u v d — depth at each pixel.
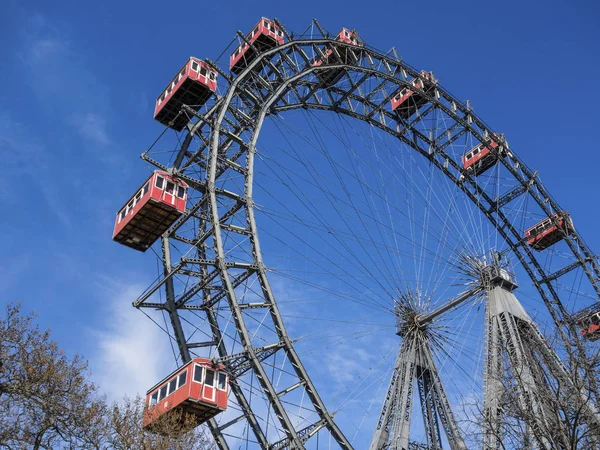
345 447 40.97
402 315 48.06
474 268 49.03
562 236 64.69
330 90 58.47
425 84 63.25
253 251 45.66
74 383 33.69
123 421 34.91
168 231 49.59
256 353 41.44
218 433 42.94
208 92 53.25
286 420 39.81
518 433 33.56
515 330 43.19
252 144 49.94
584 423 32.53
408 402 44.53
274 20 55.81
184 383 40.19
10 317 33.50
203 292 48.31
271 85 54.34
